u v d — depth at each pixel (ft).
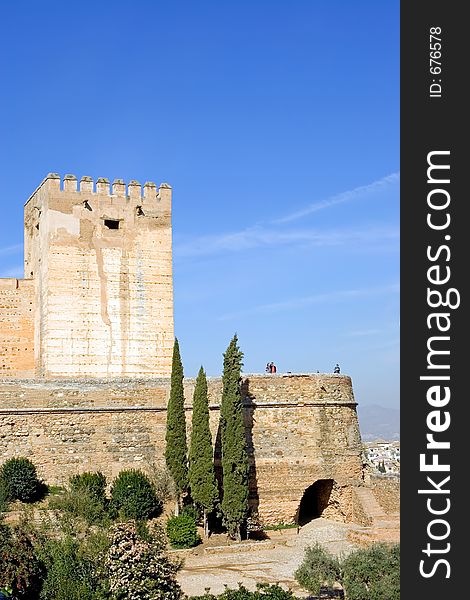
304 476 174.60
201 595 117.39
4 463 155.94
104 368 185.37
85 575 113.19
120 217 190.49
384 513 174.19
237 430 160.15
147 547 105.29
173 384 163.02
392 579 101.09
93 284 186.60
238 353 163.22
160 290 191.52
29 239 204.33
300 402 178.29
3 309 194.59
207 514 157.79
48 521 136.46
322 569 109.50
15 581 110.83
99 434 166.71
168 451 161.27
